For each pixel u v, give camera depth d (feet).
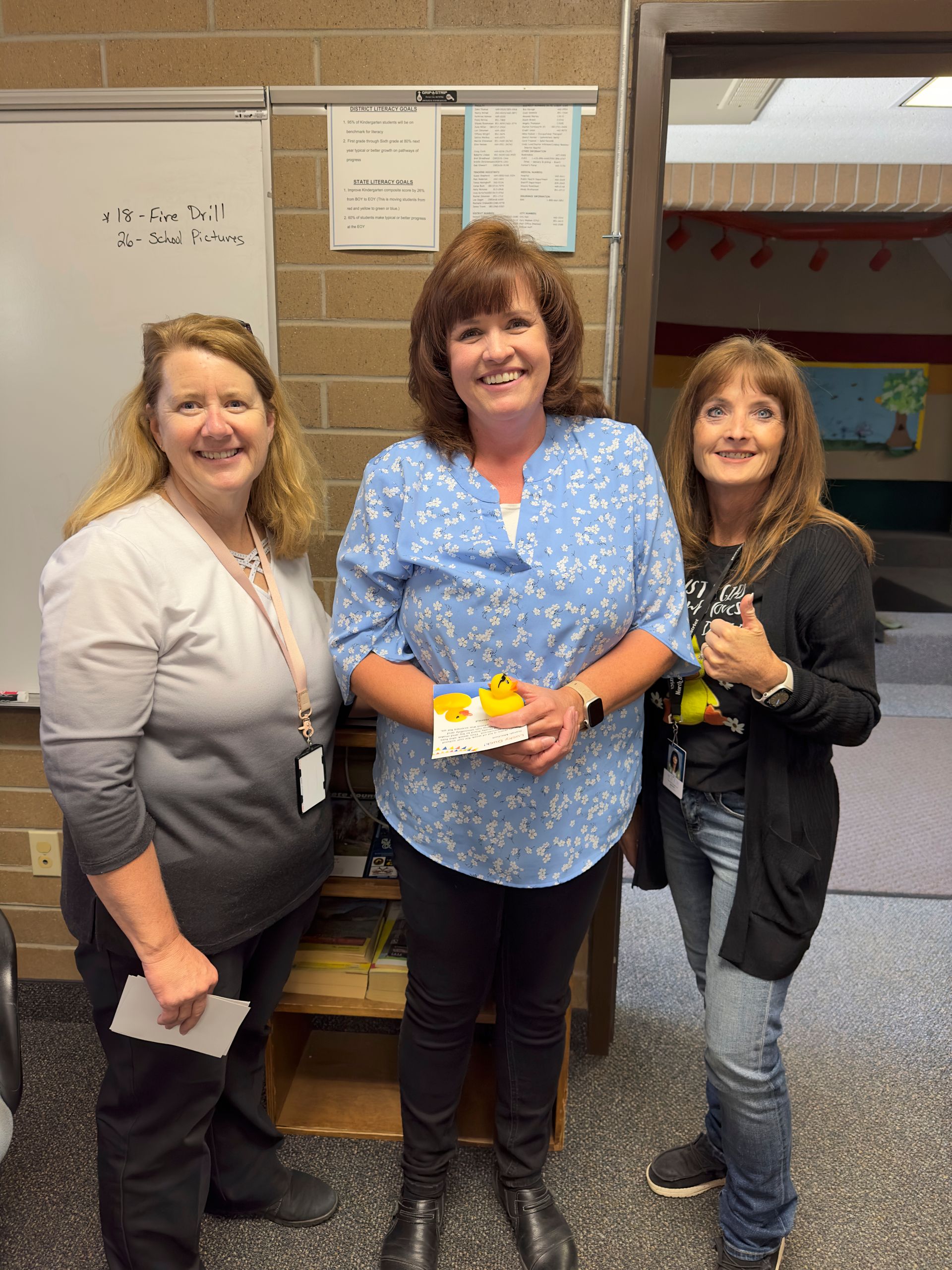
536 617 3.81
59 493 5.88
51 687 3.38
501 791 3.97
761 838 4.07
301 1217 4.85
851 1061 6.19
